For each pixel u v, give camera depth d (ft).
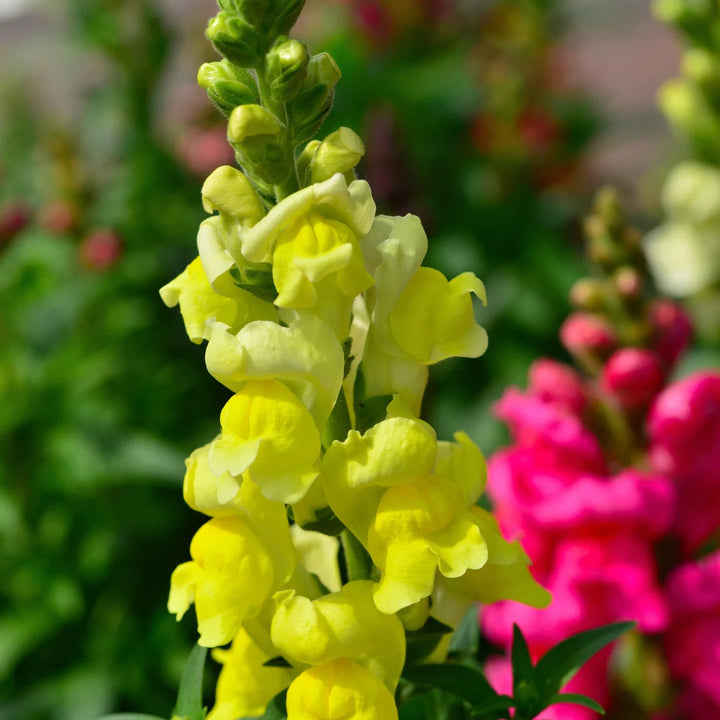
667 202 3.28
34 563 3.02
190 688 1.42
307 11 4.66
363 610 1.34
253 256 1.31
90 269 3.48
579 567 1.83
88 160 4.26
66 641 3.04
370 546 1.34
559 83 4.83
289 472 1.31
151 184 4.08
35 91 5.73
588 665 1.85
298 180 1.35
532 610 1.86
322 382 1.32
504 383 3.59
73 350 3.29
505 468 1.90
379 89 4.10
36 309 3.40
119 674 2.95
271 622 1.37
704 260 3.30
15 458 3.01
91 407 3.14
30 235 3.91
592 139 4.63
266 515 1.35
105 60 4.37
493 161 4.16
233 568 1.35
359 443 1.33
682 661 1.84
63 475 3.03
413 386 1.38
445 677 1.39
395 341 1.36
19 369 3.07
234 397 1.33
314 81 1.35
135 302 3.64
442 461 1.38
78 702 2.88
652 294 3.49
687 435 1.86
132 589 3.10
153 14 4.24
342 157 1.33
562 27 4.99
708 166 3.17
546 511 1.85
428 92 4.15
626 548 1.83
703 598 1.82
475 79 4.34
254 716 1.42
